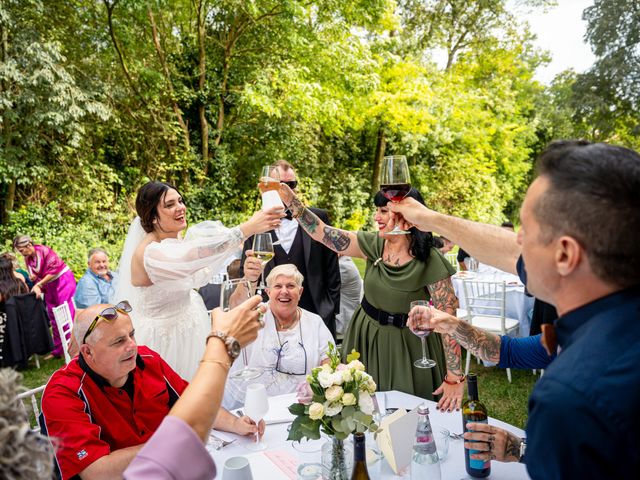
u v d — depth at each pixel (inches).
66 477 59.4
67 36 374.9
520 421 143.0
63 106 347.6
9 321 183.0
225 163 446.6
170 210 93.4
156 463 25.3
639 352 24.6
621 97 607.5
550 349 33.6
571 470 24.7
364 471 49.6
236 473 50.0
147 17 391.2
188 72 438.6
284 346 92.8
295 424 54.8
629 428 23.3
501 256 58.1
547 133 823.1
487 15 664.4
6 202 367.2
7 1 329.4
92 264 188.1
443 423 70.5
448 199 649.6
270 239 86.2
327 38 403.9
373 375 90.9
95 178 396.5
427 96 493.0
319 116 406.6
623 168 26.2
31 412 151.3
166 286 88.1
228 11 410.0
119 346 64.0
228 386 90.9
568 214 26.8
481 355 64.0
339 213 569.3
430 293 87.7
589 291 27.7
